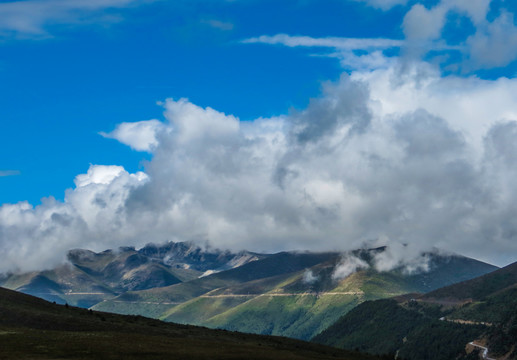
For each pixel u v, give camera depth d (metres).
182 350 136.75
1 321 155.38
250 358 137.50
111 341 137.62
